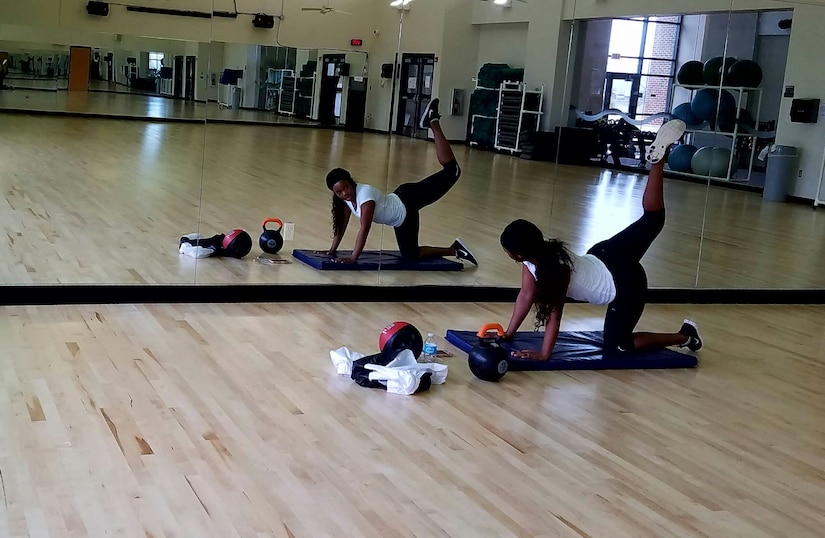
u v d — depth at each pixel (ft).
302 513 7.78
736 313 18.94
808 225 22.03
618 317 13.57
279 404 10.59
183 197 17.46
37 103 15.80
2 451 8.54
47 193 16.63
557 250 12.74
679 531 8.09
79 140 16.35
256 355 12.57
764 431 11.19
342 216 18.08
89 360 11.68
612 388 12.46
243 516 7.62
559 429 10.59
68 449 8.73
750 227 21.36
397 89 17.97
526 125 18.94
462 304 17.42
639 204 20.31
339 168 17.93
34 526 7.14
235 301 15.89
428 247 18.63
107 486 7.98
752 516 8.57
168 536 7.15
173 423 9.68
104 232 17.13
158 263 17.24
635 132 19.95
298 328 14.34
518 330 15.33
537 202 19.39
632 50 19.49
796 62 21.17
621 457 9.86
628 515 8.34
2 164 16.12
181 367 11.71
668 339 14.20
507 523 7.95
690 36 19.85
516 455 9.63
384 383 11.43
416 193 18.38
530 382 12.38
